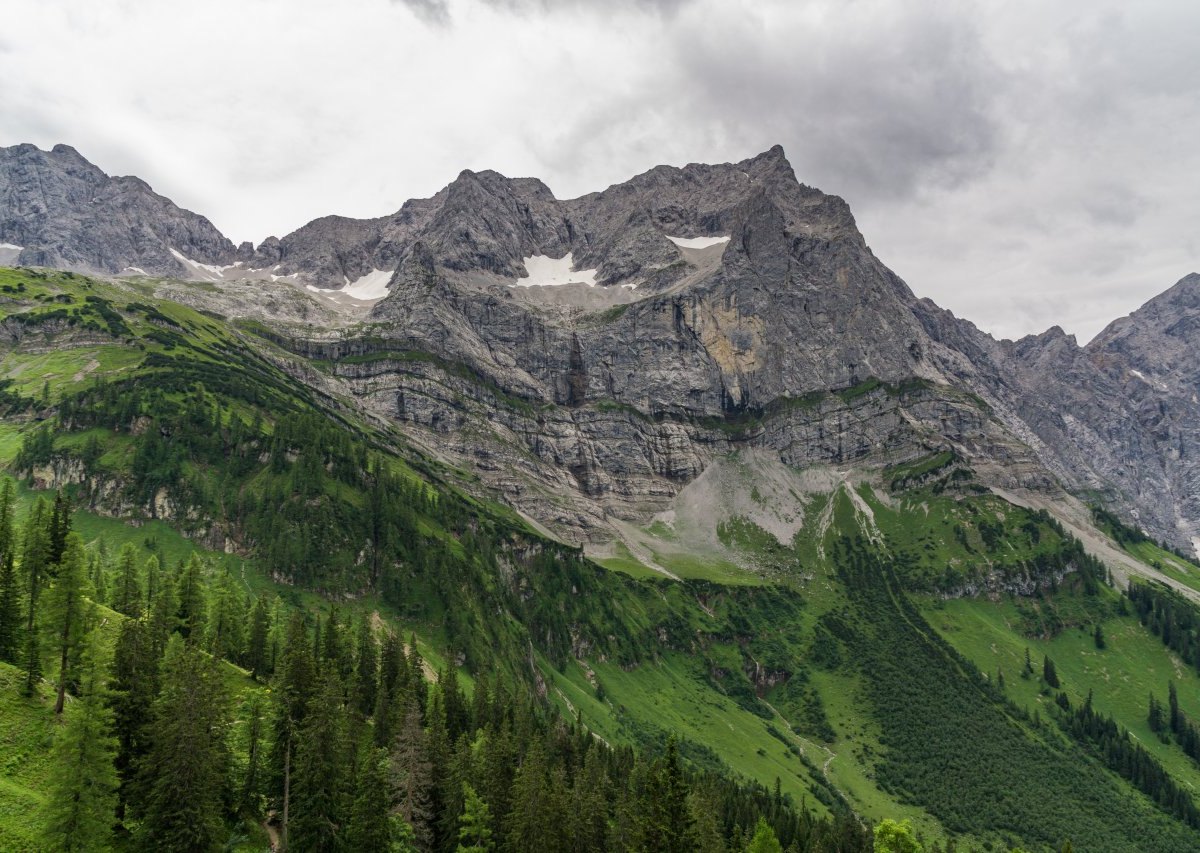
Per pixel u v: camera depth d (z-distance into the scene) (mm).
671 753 78250
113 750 75125
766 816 148125
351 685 116188
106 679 70062
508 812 94688
